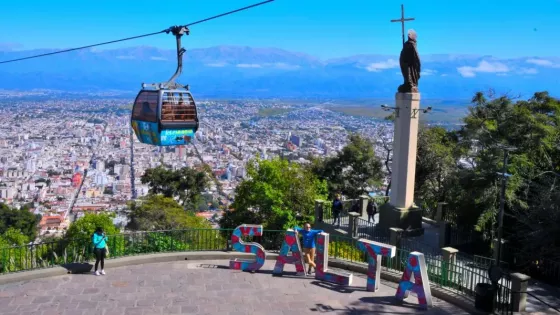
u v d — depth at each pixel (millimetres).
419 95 17984
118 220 37344
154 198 28688
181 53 12375
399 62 18406
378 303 10867
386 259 13781
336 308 10547
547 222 14336
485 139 18641
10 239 24906
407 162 18016
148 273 12422
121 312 10031
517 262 14484
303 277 12461
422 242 17062
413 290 10797
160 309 10242
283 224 21141
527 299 11688
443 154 23734
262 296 11117
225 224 24250
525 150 17719
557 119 18984
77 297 10719
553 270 13359
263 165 22703
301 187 22906
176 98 12375
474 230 17219
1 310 9930
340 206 19219
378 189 31594
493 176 16453
